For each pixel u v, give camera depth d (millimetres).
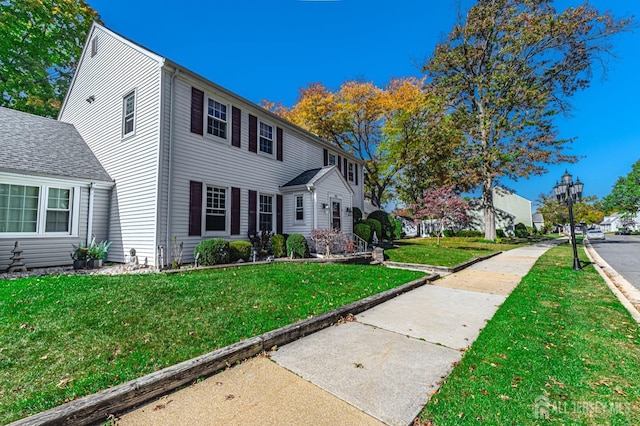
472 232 29375
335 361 3137
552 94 18656
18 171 7594
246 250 9117
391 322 4457
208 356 2895
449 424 2092
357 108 24172
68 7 15953
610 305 5191
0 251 7434
